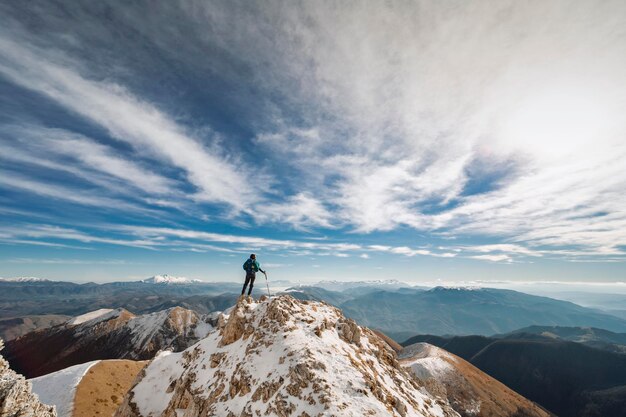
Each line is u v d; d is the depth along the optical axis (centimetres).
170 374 4041
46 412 2277
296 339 2919
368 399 2197
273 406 2264
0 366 2152
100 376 8406
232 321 3778
